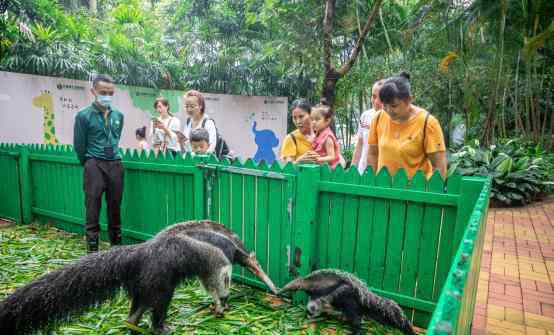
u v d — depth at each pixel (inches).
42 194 214.8
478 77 446.0
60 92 303.6
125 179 176.7
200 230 114.1
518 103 550.9
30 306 88.4
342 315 116.5
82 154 158.7
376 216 118.2
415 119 119.7
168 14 514.9
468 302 56.5
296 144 171.0
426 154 121.2
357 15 347.9
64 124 308.2
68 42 325.1
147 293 98.7
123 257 99.1
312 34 376.8
